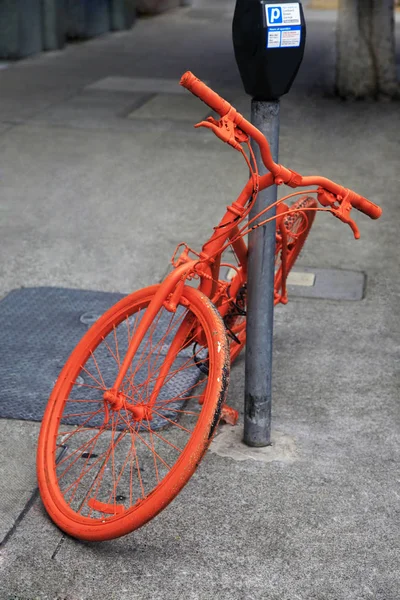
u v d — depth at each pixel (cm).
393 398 381
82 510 300
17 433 347
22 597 259
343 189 298
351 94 1113
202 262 297
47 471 298
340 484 317
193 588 263
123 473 321
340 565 275
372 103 1091
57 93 1120
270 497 308
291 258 415
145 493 310
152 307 289
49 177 737
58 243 578
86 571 270
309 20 2230
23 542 283
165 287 290
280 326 454
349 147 856
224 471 323
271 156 294
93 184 718
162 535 287
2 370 398
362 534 290
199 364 323
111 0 1864
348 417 364
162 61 1425
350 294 498
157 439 343
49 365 404
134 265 541
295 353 423
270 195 305
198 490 311
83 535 277
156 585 265
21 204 663
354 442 346
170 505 302
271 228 308
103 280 516
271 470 324
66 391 315
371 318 466
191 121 962
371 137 902
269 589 264
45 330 442
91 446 338
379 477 322
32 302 478
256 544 284
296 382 394
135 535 287
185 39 1762
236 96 1117
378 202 674
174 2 2452
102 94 1112
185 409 365
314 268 538
